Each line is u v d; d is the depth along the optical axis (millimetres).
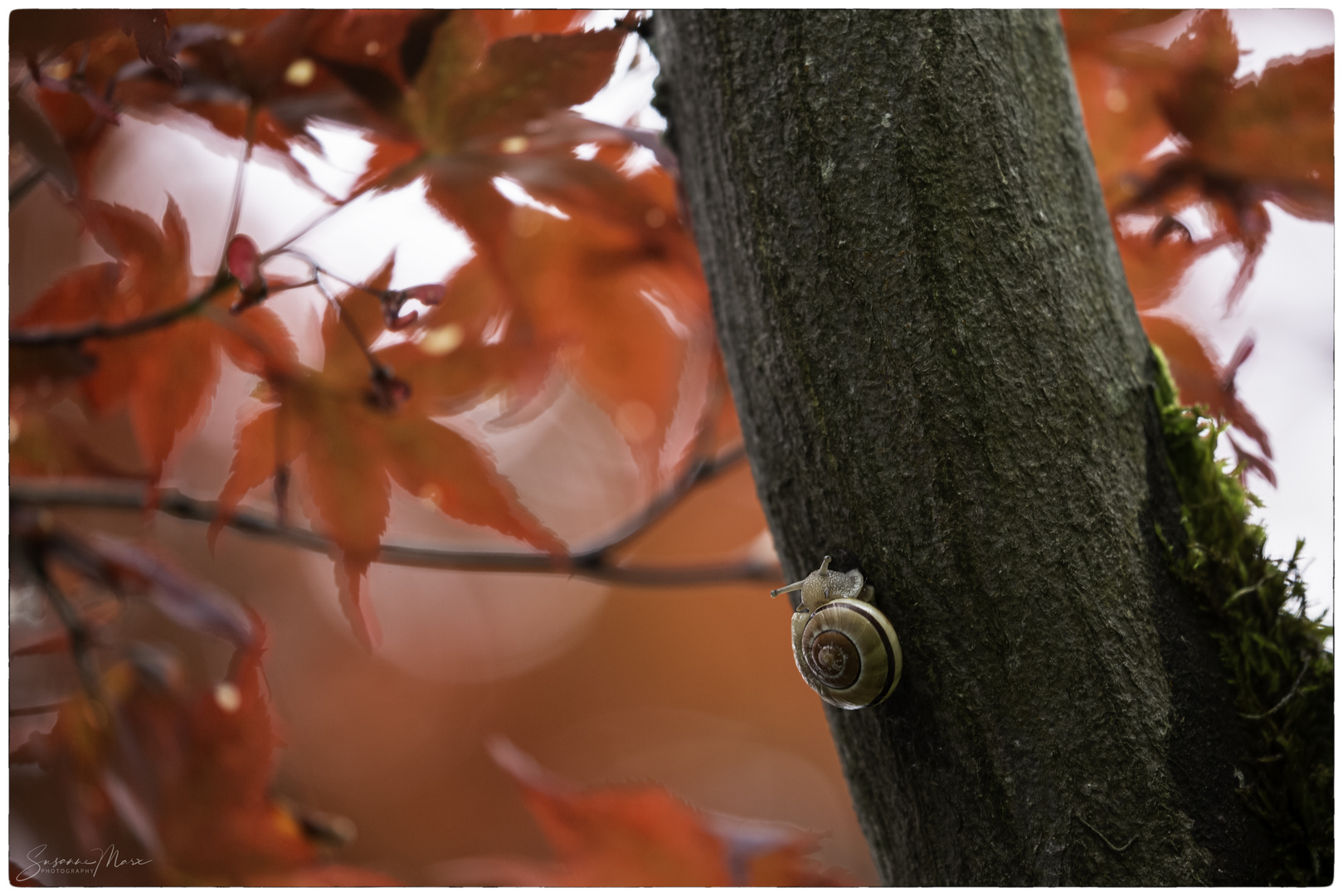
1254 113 664
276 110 641
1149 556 614
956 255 609
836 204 612
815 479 616
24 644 684
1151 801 604
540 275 678
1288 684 615
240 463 661
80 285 653
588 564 708
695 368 702
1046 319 612
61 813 673
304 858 677
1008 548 605
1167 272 688
